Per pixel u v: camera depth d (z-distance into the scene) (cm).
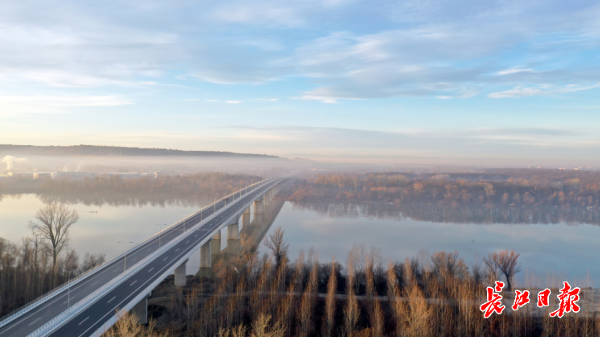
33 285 8969
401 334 7175
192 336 7231
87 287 7612
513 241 17200
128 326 6347
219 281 10056
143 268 8931
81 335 5772
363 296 9494
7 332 5800
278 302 8425
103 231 17025
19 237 15400
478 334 7419
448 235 18300
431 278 9906
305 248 15175
